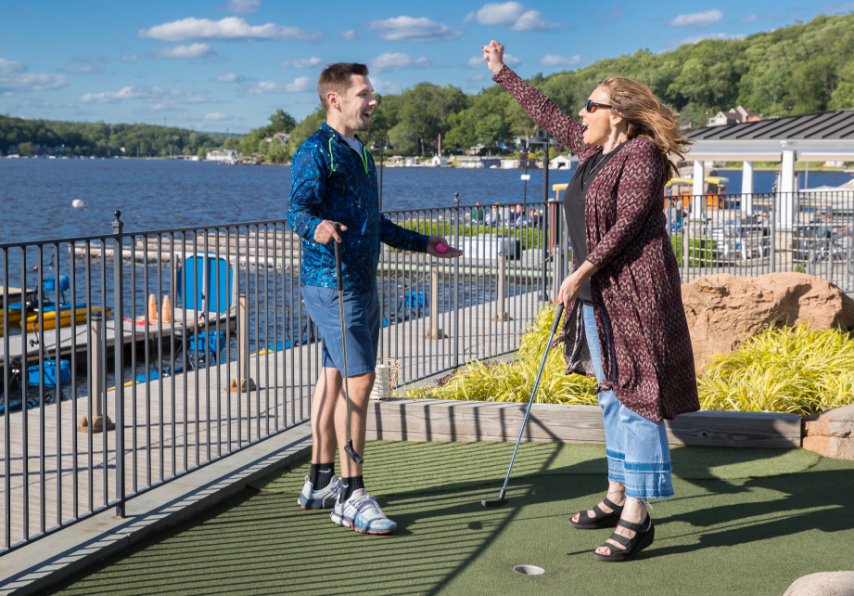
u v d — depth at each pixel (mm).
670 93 161500
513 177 140750
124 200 78312
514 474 4164
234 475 4074
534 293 7820
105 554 3209
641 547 3176
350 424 3467
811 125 21141
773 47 161000
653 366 3090
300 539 3400
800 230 11133
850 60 144875
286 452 4441
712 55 167500
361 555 3223
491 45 3984
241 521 3617
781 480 4027
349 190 3363
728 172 123000
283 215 61688
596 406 4695
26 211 61875
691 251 10375
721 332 6367
